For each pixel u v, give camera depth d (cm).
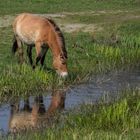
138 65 3384
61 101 2667
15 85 2712
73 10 5038
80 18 4622
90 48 3497
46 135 2094
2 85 2689
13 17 4653
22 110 2555
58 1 5394
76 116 2286
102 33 4034
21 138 2112
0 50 3456
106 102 2475
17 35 3014
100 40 3741
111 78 3081
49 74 2841
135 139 1994
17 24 2980
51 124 2331
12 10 4959
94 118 2230
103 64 3297
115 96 2609
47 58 3247
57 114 2475
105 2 5425
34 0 5394
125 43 3625
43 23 2811
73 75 2977
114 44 3647
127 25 4284
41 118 2441
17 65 2927
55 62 2764
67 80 2891
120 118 2222
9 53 3366
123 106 2277
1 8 5031
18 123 2367
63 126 2233
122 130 2127
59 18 4634
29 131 2244
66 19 4591
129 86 2905
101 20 4559
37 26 2831
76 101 2659
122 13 4869
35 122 2381
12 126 2322
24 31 2909
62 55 2752
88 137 1994
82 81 2958
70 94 2769
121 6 5256
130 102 2388
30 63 3064
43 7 5138
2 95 2659
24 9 5022
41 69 2869
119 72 3219
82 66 3170
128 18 4638
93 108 2398
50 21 2814
